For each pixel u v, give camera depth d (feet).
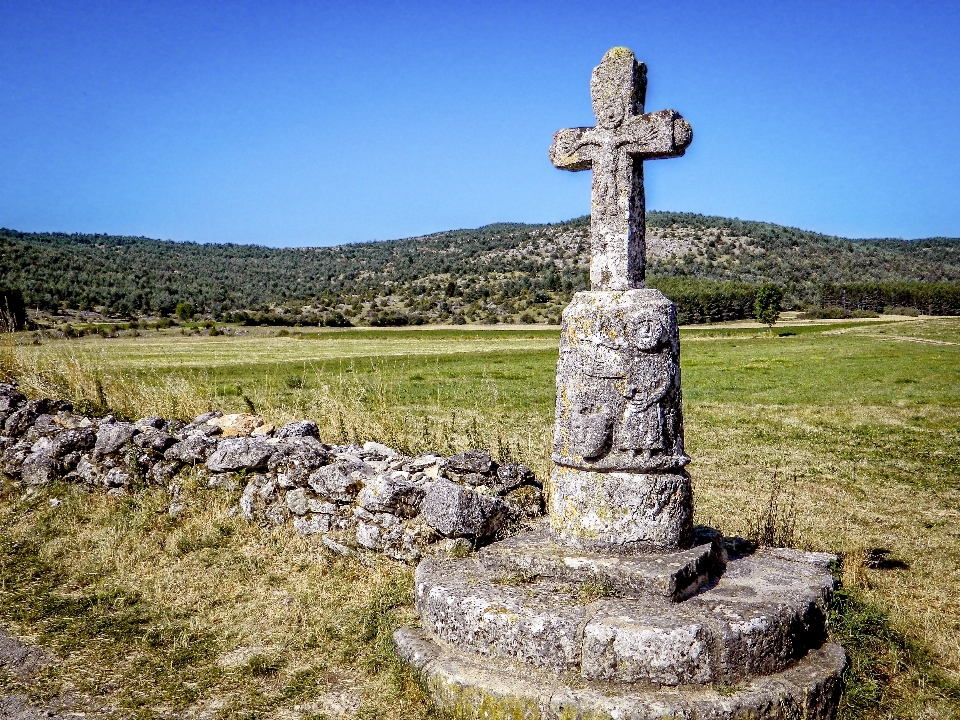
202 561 21.86
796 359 124.57
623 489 17.02
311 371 91.25
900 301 359.87
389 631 17.35
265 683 15.94
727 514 29.84
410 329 286.46
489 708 14.19
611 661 14.28
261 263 623.77
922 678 16.17
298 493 23.36
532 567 17.11
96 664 16.58
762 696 13.93
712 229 644.69
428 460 24.95
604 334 17.08
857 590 20.51
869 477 37.32
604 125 17.99
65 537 23.59
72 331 151.23
